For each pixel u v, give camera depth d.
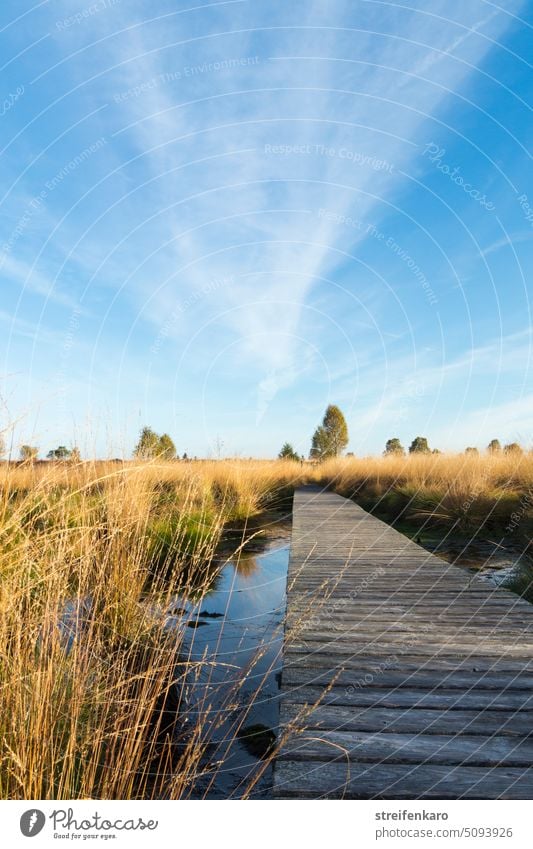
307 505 10.27
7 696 1.69
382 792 1.64
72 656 2.04
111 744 1.88
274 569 5.55
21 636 1.91
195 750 1.89
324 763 1.79
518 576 4.49
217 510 7.50
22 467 2.63
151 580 3.94
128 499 3.69
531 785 1.67
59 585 2.15
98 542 2.81
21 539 2.25
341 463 14.79
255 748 2.19
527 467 8.03
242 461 11.00
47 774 1.63
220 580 4.95
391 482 10.96
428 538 6.80
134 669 2.39
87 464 3.40
